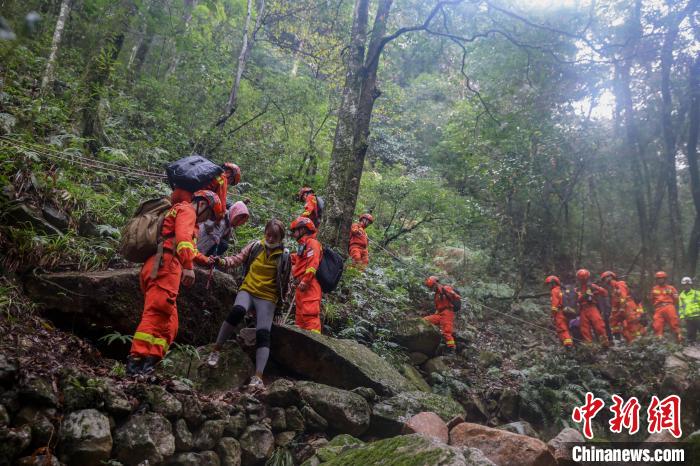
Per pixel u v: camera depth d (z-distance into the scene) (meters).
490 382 7.68
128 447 3.20
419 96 22.92
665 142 13.34
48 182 5.67
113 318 4.46
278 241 4.90
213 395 4.43
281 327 5.25
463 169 14.86
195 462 3.52
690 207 16.02
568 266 14.92
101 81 8.98
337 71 14.60
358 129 8.66
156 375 3.86
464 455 3.68
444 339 8.57
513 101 14.05
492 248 14.18
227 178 5.68
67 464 2.97
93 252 5.25
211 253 5.42
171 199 4.32
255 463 3.96
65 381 3.22
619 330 10.33
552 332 10.94
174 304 3.97
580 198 15.50
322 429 4.46
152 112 10.77
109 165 6.94
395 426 4.80
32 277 4.42
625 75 13.59
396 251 13.14
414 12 11.29
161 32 11.17
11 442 2.79
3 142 5.76
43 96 7.54
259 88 13.09
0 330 3.71
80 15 9.78
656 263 13.72
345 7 14.34
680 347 9.05
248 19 11.90
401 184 12.84
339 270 6.22
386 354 7.01
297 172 11.67
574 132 14.12
